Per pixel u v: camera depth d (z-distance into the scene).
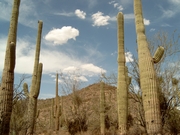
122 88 10.12
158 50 7.79
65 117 19.81
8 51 8.13
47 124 27.95
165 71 11.96
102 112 15.25
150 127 6.87
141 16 8.36
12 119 10.76
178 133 11.45
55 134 20.14
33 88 12.12
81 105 21.38
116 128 16.86
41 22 13.54
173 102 11.41
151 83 7.21
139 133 12.33
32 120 11.51
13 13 8.81
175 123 11.44
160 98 11.38
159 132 6.75
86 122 19.19
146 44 7.86
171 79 11.77
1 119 7.24
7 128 7.38
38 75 12.34
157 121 6.86
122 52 10.49
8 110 7.50
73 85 20.66
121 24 10.73
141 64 7.59
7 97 7.55
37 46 13.08
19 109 11.43
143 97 7.29
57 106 22.48
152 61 7.61
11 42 7.84
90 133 17.56
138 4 8.52
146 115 7.07
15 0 8.96
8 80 7.68
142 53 7.70
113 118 17.55
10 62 7.70
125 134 9.63
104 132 14.89
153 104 7.01
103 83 15.70
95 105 20.45
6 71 7.77
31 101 11.81
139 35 8.05
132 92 12.77
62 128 22.83
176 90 11.52
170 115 11.61
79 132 18.41
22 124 10.97
